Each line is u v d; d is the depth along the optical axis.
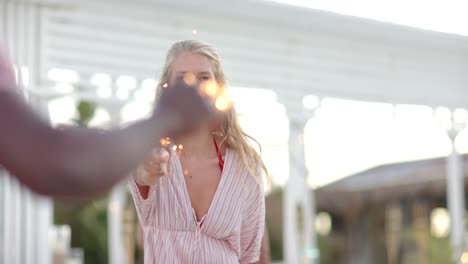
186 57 1.96
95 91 7.54
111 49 7.19
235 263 2.05
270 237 16.02
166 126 0.55
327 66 8.66
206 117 0.57
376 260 16.52
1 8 6.47
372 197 15.75
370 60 9.02
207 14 7.28
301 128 9.34
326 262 16.77
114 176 0.52
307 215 9.59
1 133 0.50
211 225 2.01
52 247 8.29
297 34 8.13
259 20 7.63
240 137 2.08
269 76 8.30
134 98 7.71
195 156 2.04
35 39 6.66
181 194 1.98
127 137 0.53
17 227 6.44
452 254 10.07
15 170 0.50
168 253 1.99
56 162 0.50
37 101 6.81
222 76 2.00
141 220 2.03
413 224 15.27
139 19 7.11
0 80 0.53
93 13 6.87
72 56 7.08
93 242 14.98
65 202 0.55
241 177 2.06
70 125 0.54
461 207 10.41
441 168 14.44
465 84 9.96
